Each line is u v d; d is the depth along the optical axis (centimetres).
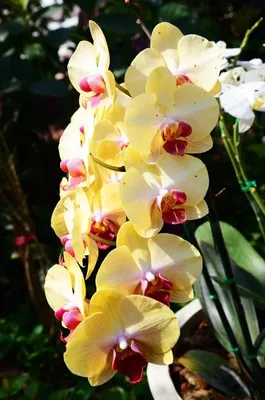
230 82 69
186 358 77
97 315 44
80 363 45
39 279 129
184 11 106
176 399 68
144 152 46
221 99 64
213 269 76
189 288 48
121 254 47
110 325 45
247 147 123
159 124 47
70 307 49
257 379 65
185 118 47
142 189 46
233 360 81
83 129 51
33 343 118
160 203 46
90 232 50
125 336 45
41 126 129
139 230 47
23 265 137
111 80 48
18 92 125
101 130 50
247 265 80
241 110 63
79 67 53
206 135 48
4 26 122
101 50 50
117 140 50
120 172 50
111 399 103
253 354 64
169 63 50
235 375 75
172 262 47
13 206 123
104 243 50
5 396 107
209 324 74
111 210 50
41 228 132
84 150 50
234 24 139
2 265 133
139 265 47
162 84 46
